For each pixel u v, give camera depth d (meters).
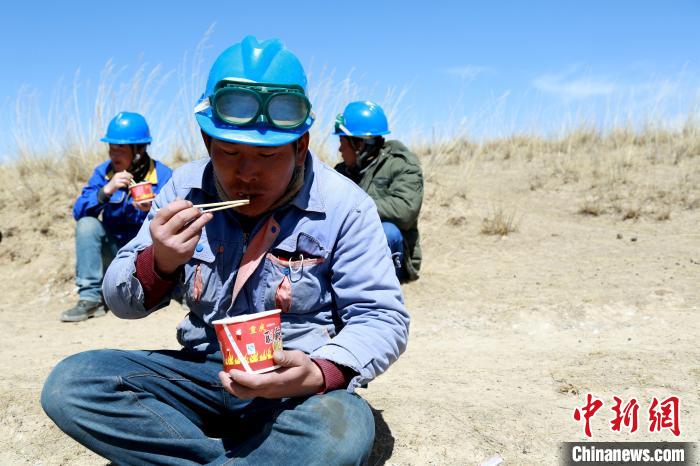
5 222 6.96
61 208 7.19
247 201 2.06
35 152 8.26
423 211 7.39
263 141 1.95
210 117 2.06
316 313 2.24
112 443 2.11
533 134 11.26
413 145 10.19
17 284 6.17
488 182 8.81
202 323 2.30
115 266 2.18
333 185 2.22
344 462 1.94
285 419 1.98
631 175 8.49
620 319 4.65
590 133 11.06
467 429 2.85
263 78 2.02
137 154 5.33
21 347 4.48
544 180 8.70
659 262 5.77
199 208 2.06
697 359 3.64
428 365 3.88
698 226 6.82
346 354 2.04
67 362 2.13
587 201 7.71
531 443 2.73
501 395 3.29
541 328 4.61
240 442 2.16
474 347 4.26
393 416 2.97
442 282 5.66
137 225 5.35
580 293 5.13
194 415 2.29
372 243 2.21
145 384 2.15
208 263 2.20
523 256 6.28
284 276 2.17
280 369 1.93
